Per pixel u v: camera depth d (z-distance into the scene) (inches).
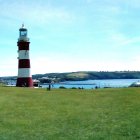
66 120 1208.8
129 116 1251.8
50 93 2220.7
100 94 2116.1
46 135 972.6
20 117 1275.8
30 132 1014.4
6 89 2491.4
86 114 1338.6
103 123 1140.5
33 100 1792.6
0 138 933.2
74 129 1051.3
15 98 1875.0
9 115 1317.7
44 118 1251.8
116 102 1696.6
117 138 917.8
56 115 1318.9
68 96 2025.1
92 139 911.7
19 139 924.6
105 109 1464.1
